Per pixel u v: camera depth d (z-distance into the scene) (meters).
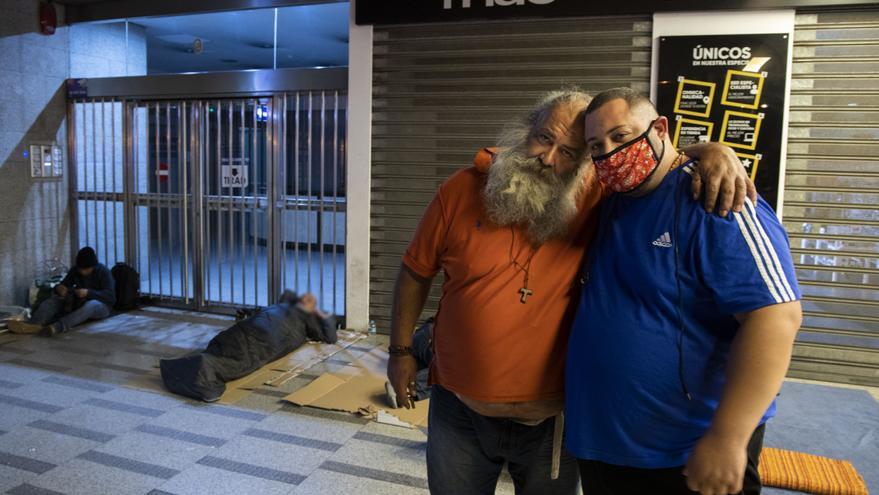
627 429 1.48
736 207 1.37
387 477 3.20
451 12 5.25
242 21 6.55
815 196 4.74
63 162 7.08
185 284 6.68
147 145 6.78
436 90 5.44
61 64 6.93
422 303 2.01
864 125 4.60
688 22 4.77
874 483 3.09
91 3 6.79
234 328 4.70
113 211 6.91
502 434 1.86
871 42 4.52
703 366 1.43
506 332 1.71
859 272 4.71
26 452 3.41
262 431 3.72
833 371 4.79
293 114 6.07
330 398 4.14
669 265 1.43
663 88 4.86
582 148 1.61
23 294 6.77
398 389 2.01
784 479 3.00
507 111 5.29
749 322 1.32
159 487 3.06
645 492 1.52
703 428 1.45
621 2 4.87
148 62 8.11
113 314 6.48
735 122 4.75
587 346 1.53
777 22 4.62
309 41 6.98
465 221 1.77
